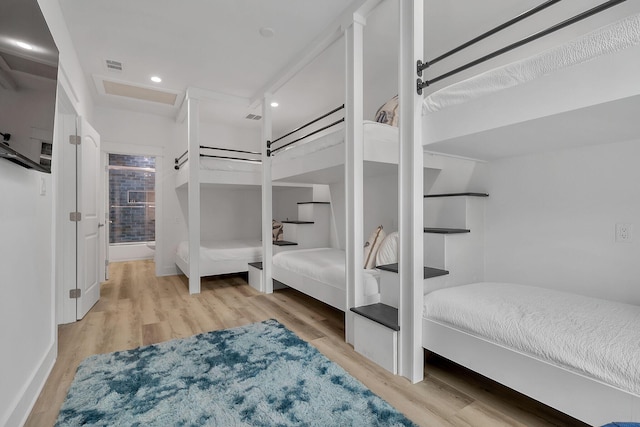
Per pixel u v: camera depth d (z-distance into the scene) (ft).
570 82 3.80
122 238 21.02
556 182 6.92
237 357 6.65
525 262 7.52
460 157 7.60
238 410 4.89
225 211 18.72
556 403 4.06
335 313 9.82
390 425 4.55
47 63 4.81
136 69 11.04
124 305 10.59
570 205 6.71
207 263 12.94
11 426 4.21
